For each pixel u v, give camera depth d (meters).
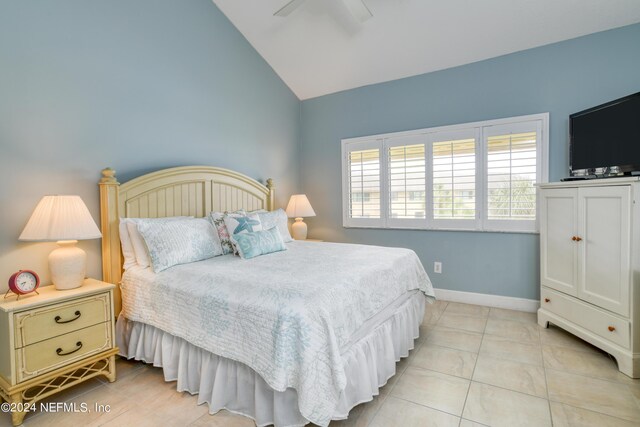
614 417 1.70
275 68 4.07
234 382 1.75
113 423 1.71
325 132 4.36
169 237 2.33
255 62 3.81
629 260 2.05
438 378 2.10
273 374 1.46
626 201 2.07
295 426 1.55
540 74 3.05
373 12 3.06
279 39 3.64
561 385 1.99
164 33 2.86
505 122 3.20
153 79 2.78
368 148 4.00
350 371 1.73
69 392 1.98
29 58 2.08
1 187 1.99
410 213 3.75
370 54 3.57
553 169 3.02
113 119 2.51
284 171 4.29
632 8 2.59
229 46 3.48
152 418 1.75
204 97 3.22
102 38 2.44
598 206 2.27
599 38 2.80
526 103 3.11
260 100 3.89
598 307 2.29
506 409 1.78
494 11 2.83
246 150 3.71
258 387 1.62
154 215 2.71
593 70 2.84
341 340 1.66
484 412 1.76
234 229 2.72
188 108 3.07
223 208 3.31
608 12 2.65
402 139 3.76
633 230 2.04
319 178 4.43
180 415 1.77
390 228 3.89
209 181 3.16
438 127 3.54
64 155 2.25
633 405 1.79
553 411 1.76
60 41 2.21
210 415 1.76
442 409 1.80
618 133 2.35
